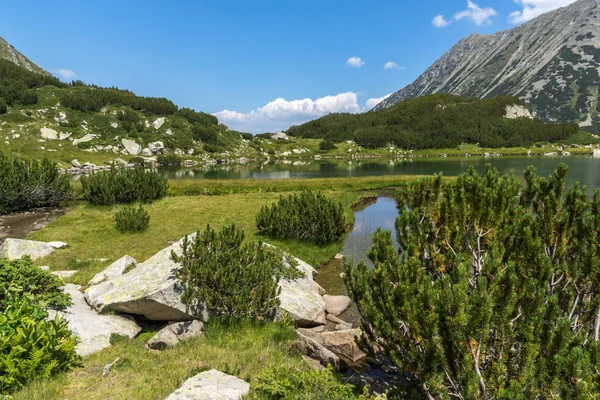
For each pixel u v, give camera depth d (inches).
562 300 248.4
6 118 4296.3
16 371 239.1
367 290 263.0
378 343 263.0
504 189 274.5
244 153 6496.1
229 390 231.6
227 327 359.6
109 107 5482.3
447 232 287.1
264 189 1782.7
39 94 5157.5
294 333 356.8
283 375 256.7
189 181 1889.8
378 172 3447.3
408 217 307.7
